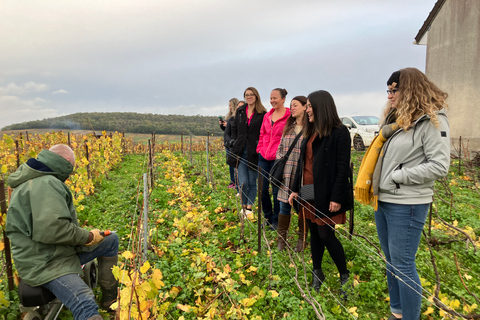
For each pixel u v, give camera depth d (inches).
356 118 611.8
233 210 223.9
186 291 129.0
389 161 94.8
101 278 116.3
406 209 92.4
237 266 144.1
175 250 165.0
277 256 154.7
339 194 118.6
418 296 94.3
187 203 221.9
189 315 117.4
